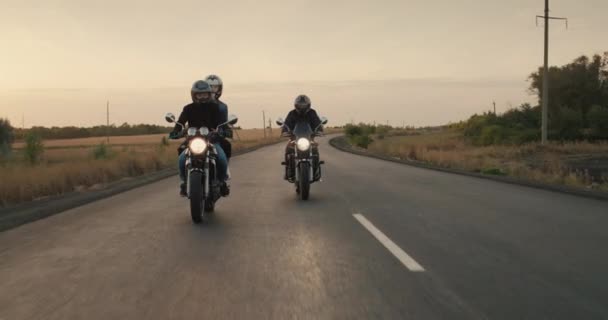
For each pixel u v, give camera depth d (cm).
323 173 1781
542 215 839
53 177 1293
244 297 411
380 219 797
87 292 426
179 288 436
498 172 1884
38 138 2712
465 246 601
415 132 12888
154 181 1557
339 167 2123
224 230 707
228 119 807
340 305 391
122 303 397
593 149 3469
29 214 820
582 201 1022
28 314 373
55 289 435
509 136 4700
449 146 4769
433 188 1276
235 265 514
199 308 385
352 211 883
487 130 4894
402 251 575
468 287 438
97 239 650
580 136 4184
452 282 453
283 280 460
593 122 4153
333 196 1105
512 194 1145
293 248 592
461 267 506
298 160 1034
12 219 774
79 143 10281
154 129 18638
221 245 609
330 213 861
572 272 488
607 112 4116
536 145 3703
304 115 1088
